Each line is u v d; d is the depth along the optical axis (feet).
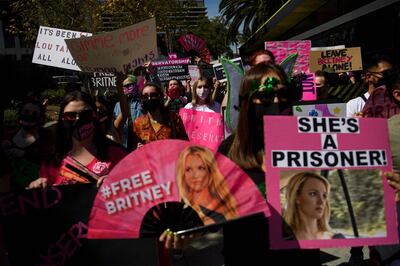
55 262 7.83
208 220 6.73
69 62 21.71
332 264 13.35
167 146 6.84
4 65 80.53
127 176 6.84
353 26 44.24
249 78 7.62
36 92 15.75
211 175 6.74
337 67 23.59
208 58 42.57
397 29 32.83
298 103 16.29
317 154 6.98
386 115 11.59
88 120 9.60
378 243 6.88
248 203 6.62
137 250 8.07
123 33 15.30
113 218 6.82
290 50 21.21
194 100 20.22
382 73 15.89
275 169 6.91
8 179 8.73
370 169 7.05
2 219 7.73
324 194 6.91
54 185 8.48
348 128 7.09
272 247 6.77
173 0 76.18
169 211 7.04
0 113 15.57
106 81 25.96
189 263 14.14
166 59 38.06
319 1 52.65
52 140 11.90
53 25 58.44
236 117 16.25
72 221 7.87
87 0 51.39
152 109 14.99
